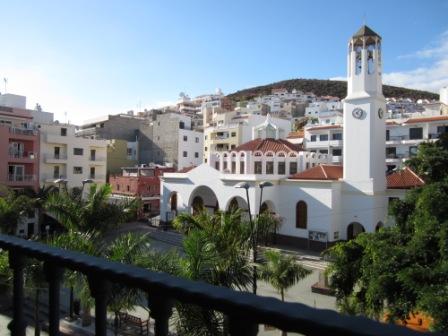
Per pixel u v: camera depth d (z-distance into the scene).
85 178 56.09
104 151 58.72
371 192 38.34
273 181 42.34
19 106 64.38
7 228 28.80
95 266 2.50
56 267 2.86
